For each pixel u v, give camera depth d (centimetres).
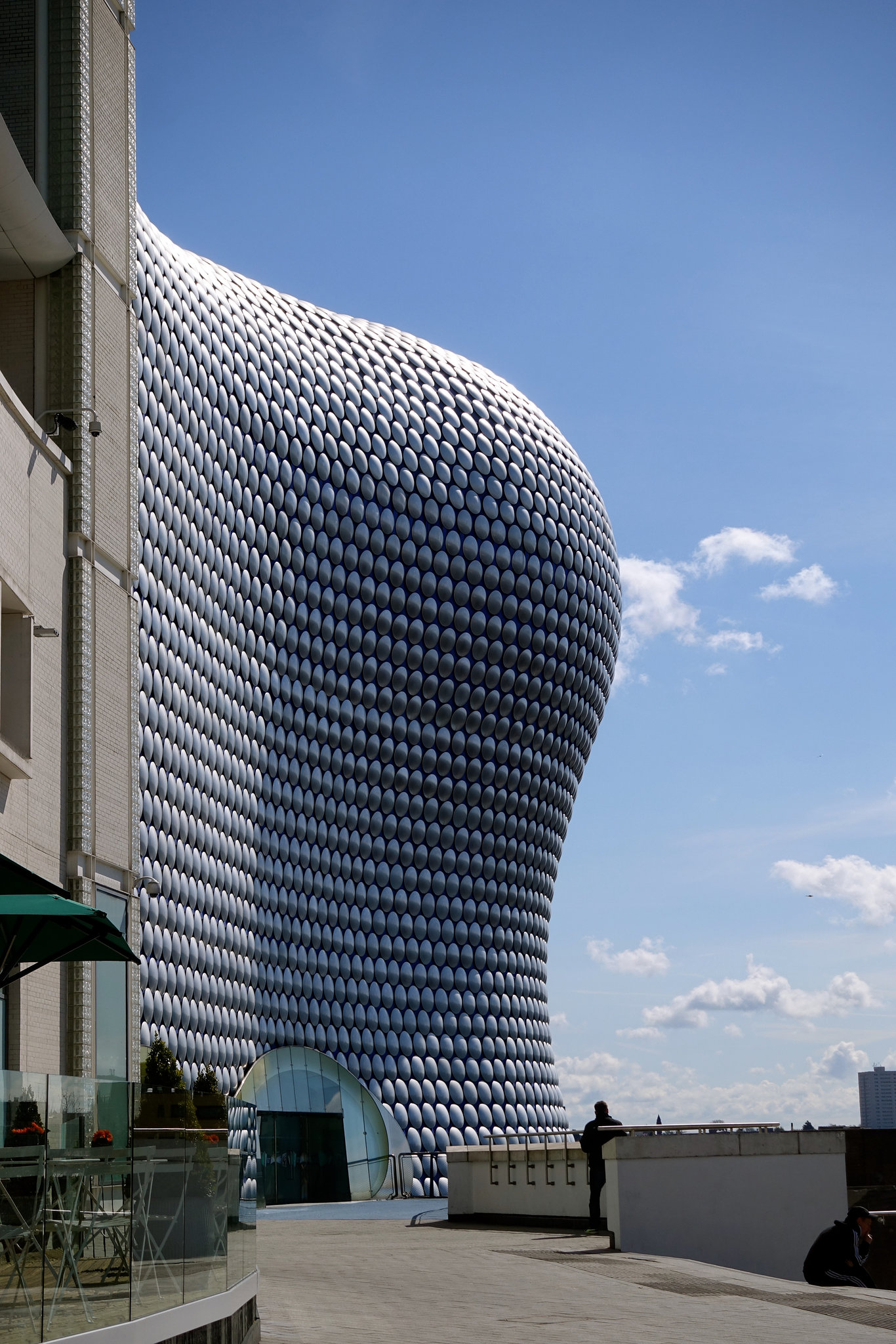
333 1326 1309
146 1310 1097
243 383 7800
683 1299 1436
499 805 9344
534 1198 2505
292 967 7944
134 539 2605
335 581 8425
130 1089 1110
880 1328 1221
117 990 2395
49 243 2352
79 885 2269
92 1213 1028
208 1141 1259
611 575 10406
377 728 8662
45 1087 981
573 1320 1290
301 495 8225
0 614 2105
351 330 9262
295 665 8162
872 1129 2069
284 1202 6322
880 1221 2034
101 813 2369
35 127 2459
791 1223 2017
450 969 8919
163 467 6775
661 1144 2008
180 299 7181
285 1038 7819
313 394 8444
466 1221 2695
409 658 8838
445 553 9038
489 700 9262
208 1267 1238
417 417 9106
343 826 8438
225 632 7444
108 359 2528
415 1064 8588
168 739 6719
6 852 2022
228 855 7344
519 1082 9138
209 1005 7006
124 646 2519
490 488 9338
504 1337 1188
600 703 10356
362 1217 3397
